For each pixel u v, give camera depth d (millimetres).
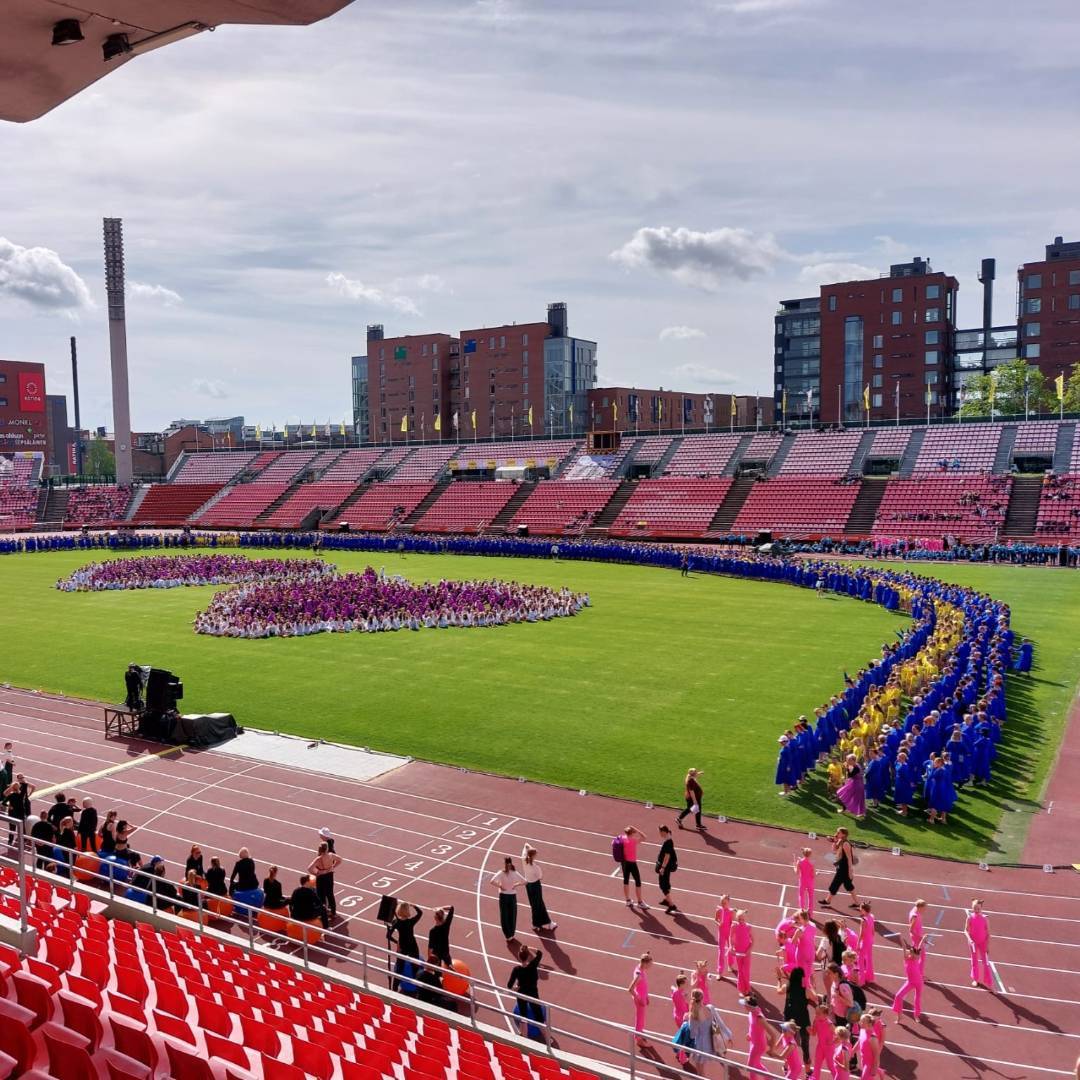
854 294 137625
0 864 21000
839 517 90375
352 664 42312
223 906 18891
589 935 18828
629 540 97312
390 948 17844
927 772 23984
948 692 30953
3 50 11359
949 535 82750
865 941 16766
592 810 25016
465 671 40500
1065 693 35750
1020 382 118062
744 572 71500
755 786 26469
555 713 33719
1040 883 20609
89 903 18266
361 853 22656
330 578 66500
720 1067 14633
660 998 16672
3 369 151250
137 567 71500
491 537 98750
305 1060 11922
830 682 37656
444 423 158375
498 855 22500
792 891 20469
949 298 139250
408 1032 13773
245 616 50375
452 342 159125
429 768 28266
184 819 24812
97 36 11211
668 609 56219
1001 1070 14516
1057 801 25281
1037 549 74938
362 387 174750
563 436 137875
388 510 115750
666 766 28141
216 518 125812
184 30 11094
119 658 43938
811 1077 14070
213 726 30953
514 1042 14398
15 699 36844
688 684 37594
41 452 147750
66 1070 11164
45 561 87875
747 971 16531
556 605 54125
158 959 15320
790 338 166750
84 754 30125
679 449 112625
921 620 45781
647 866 21781
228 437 179375
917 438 99938
